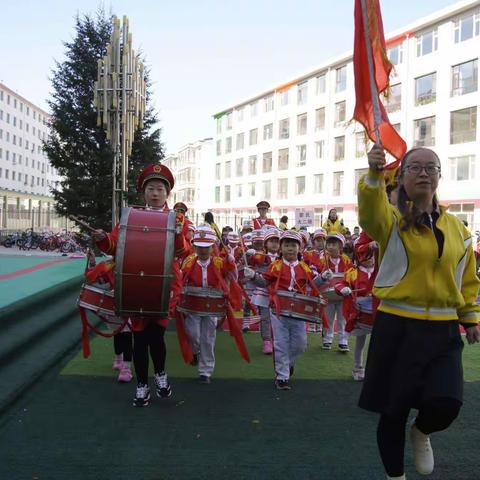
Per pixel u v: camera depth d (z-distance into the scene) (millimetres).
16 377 5238
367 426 4309
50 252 24469
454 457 3697
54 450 3756
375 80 2854
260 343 7738
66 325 7391
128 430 4160
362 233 5828
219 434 4098
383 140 2805
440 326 2717
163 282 4332
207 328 5633
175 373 5988
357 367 5770
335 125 39156
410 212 2752
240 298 5949
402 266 2746
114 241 4727
